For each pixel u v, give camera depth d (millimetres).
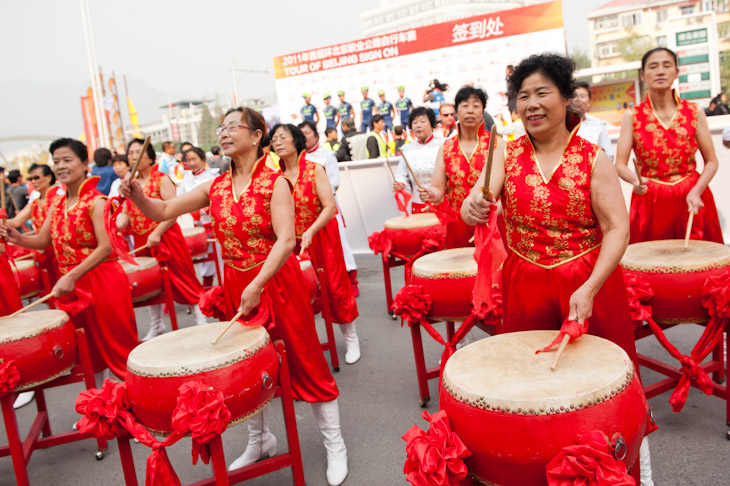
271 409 3670
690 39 16000
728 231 5586
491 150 1812
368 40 13477
